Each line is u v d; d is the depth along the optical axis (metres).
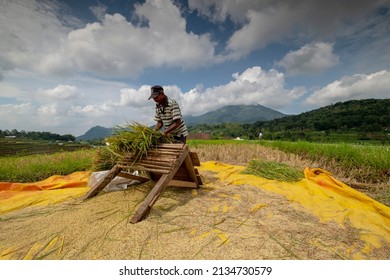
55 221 2.95
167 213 3.13
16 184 4.73
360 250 2.47
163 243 2.43
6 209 3.53
